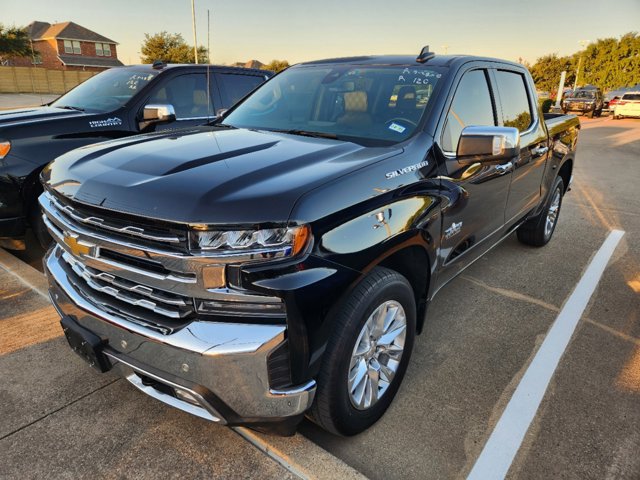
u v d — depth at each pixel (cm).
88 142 462
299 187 194
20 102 3002
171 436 238
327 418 218
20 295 373
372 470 225
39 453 226
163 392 212
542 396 278
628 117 2895
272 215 180
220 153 233
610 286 429
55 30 5812
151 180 200
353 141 272
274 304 184
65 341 316
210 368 185
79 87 584
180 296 191
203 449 230
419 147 263
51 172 246
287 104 338
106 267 207
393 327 248
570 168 541
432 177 263
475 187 305
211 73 584
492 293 410
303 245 185
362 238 208
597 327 357
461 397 276
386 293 225
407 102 295
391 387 257
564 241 552
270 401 191
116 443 233
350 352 212
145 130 512
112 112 492
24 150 414
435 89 296
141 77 543
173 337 189
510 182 367
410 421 256
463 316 370
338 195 202
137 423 246
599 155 1334
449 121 292
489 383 289
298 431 248
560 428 253
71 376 281
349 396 223
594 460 232
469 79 326
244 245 179
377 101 304
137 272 196
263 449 231
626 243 547
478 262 480
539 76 5934
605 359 316
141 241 193
